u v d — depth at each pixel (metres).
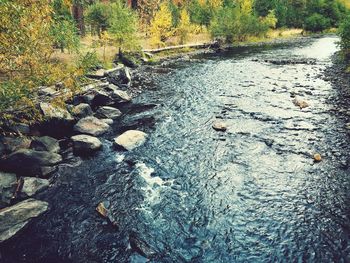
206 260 7.02
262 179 10.03
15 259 7.19
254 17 51.53
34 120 11.34
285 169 10.54
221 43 45.62
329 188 9.42
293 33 62.66
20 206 8.47
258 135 13.14
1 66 10.29
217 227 8.02
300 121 14.41
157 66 28.59
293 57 32.19
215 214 8.49
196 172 10.57
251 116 15.32
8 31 9.44
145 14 42.44
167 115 15.89
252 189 9.55
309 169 10.46
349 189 9.33
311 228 7.86
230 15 47.28
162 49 35.81
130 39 27.30
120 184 9.99
